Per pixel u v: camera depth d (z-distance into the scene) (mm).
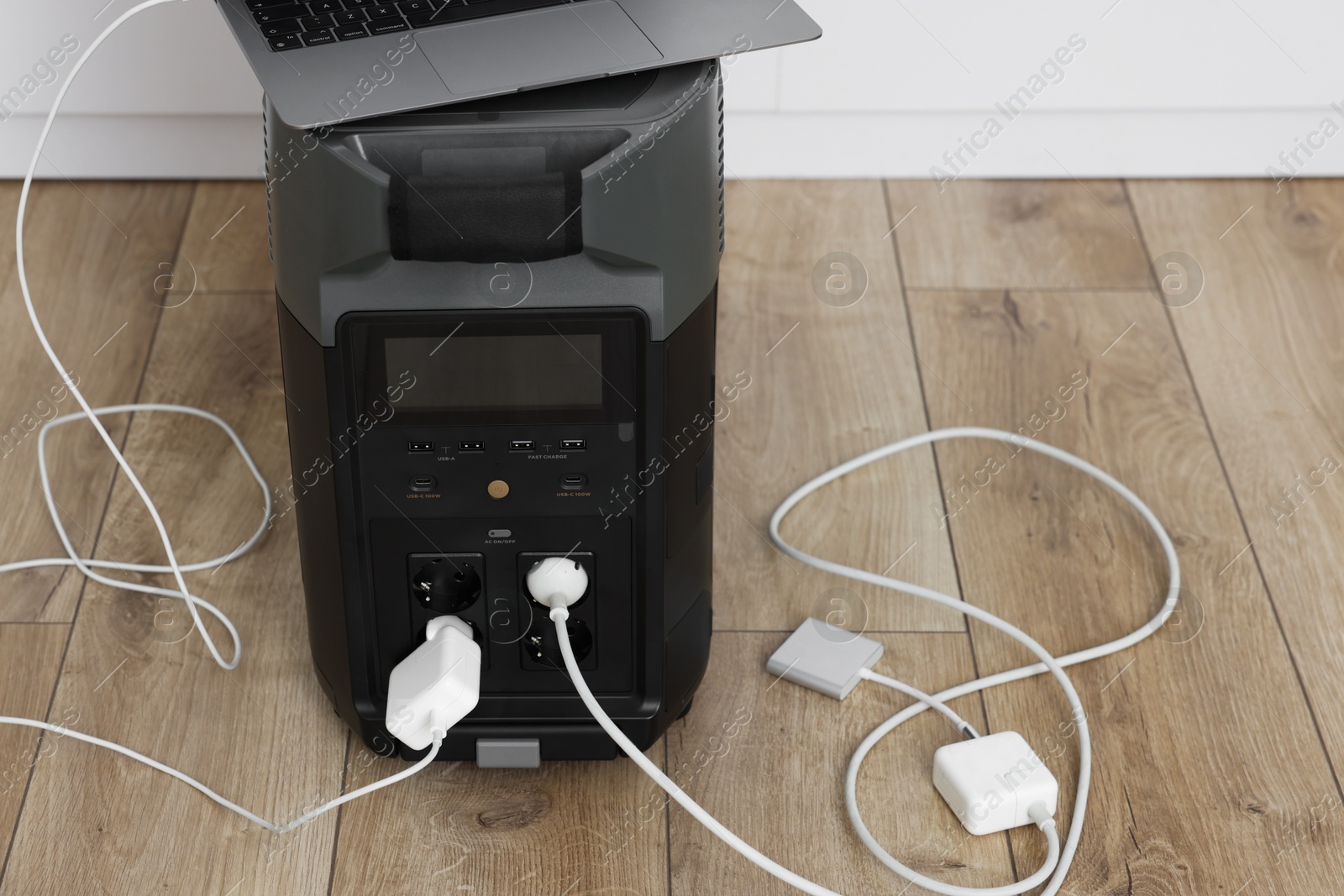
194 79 1264
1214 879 754
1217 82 1315
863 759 820
